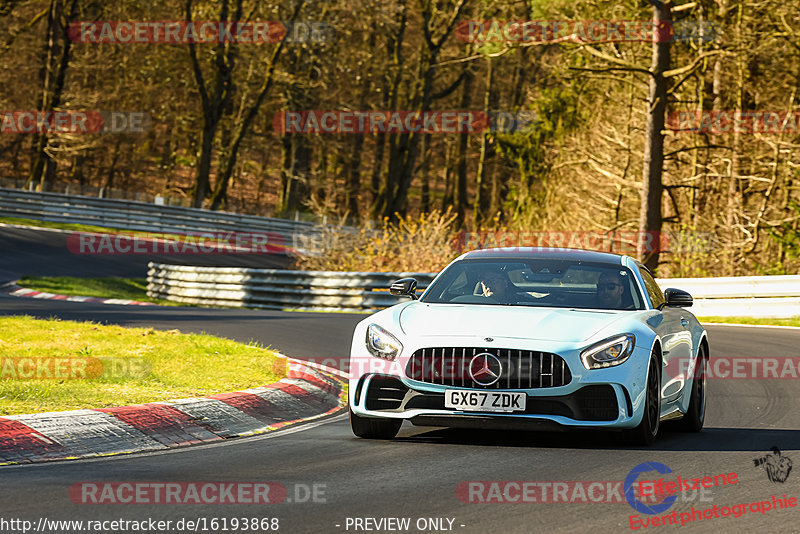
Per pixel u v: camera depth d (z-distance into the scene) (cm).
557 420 2345
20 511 1694
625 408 2370
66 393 2797
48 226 12675
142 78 19388
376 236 9581
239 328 5528
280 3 17300
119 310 6738
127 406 2642
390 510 1742
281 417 2986
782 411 3209
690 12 10069
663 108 9194
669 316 2770
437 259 9044
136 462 2211
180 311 6938
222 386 3138
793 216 10575
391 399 2456
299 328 5659
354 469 2130
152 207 13912
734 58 9869
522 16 14562
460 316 2527
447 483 1983
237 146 18525
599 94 12862
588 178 12794
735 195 10400
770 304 7175
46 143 17200
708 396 3581
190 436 2578
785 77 10475
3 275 9469
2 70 17475
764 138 10381
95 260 10975
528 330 2419
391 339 2475
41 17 17388
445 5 18638
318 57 18400
